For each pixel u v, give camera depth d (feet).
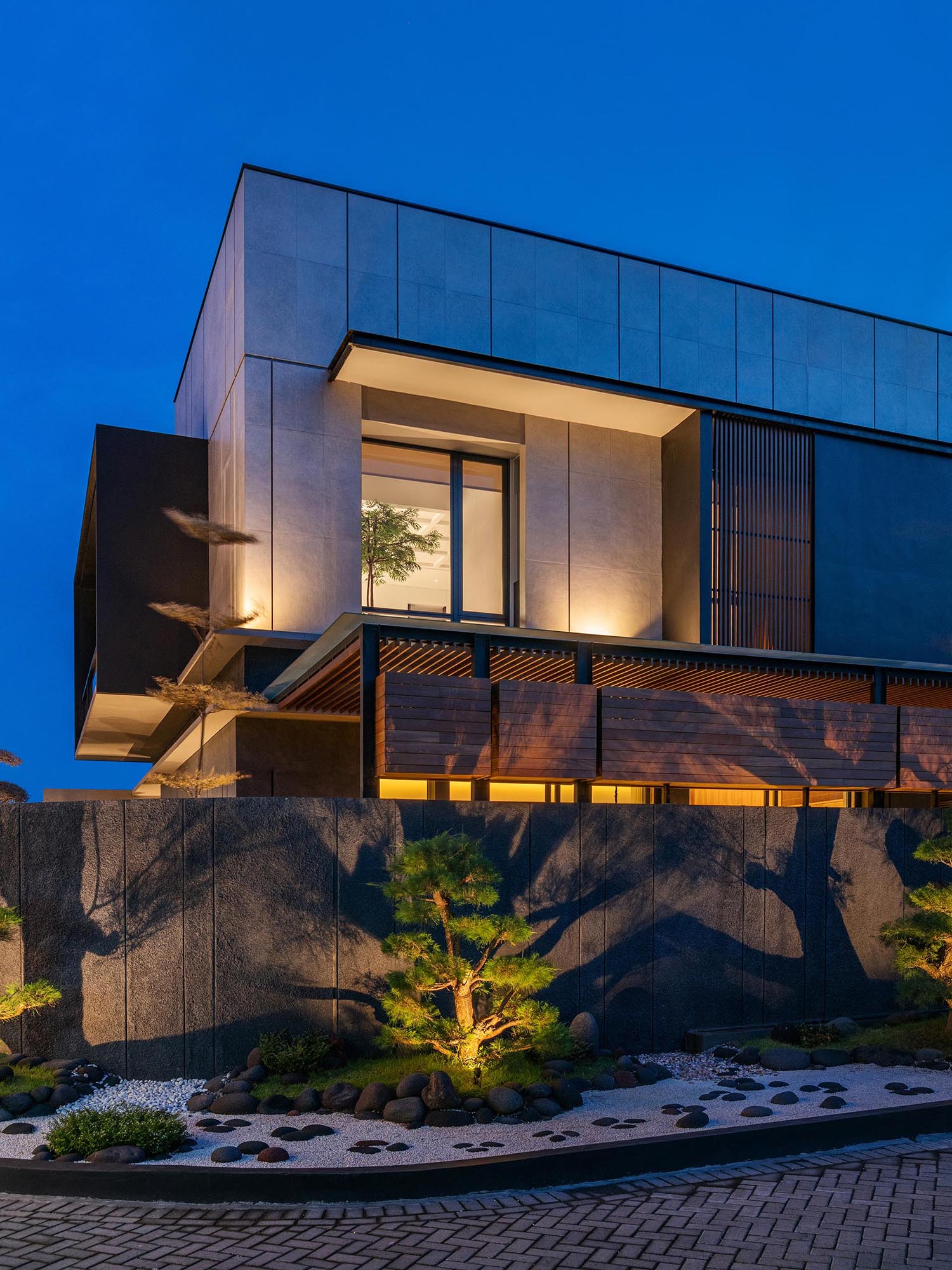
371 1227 17.56
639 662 39.73
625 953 31.04
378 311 49.96
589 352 53.16
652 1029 31.01
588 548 54.65
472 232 52.06
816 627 55.47
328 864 28.37
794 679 44.04
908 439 58.95
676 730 36.96
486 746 33.71
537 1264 15.87
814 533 56.34
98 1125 20.95
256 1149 20.51
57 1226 17.62
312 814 28.45
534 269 52.85
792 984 33.45
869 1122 22.81
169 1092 25.61
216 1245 16.74
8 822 29.09
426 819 29.48
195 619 44.21
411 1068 26.17
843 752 39.83
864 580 57.26
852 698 50.01
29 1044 28.02
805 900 34.17
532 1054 27.43
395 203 51.03
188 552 56.49
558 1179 19.79
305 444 48.37
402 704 32.68
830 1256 16.02
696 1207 18.42
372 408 50.39
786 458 56.39
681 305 55.67
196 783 46.73
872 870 35.60
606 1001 30.55
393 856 28.89
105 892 28.04
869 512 58.13
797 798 51.52
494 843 29.99
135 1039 27.20
